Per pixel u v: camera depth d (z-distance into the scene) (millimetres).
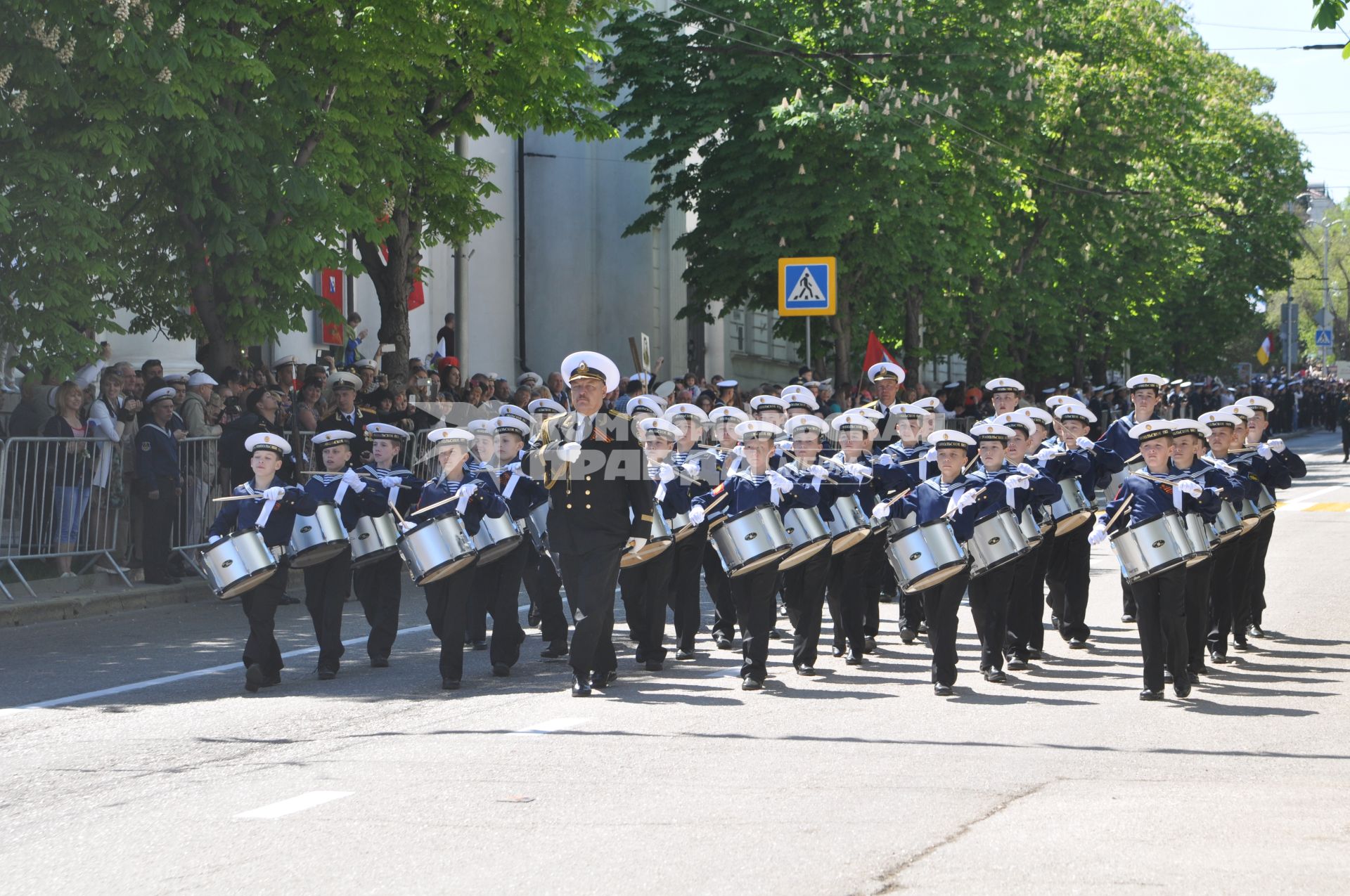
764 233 24844
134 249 17000
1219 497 9195
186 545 14906
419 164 19344
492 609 10250
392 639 10719
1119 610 13359
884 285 26062
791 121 23625
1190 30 38000
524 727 8281
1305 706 8922
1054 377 37719
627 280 33688
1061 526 11031
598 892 5168
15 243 14227
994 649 9820
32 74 13898
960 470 9641
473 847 5762
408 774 7109
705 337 36625
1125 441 11914
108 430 14516
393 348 20406
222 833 6066
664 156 26328
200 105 15125
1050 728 8203
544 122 21328
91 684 9984
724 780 6898
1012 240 32062
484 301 30578
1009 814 6191
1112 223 34688
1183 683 9133
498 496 9883
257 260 16016
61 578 13938
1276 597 13859
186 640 11930
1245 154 50781
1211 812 6230
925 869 5383
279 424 15789
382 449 10688
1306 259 93625
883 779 6910
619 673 10344
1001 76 26578
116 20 14016
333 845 5828
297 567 10234
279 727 8406
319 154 16750
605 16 21562
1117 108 33625
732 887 5195
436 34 17922
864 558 10555
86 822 6312
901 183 24453
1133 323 39094
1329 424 59625
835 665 10656
